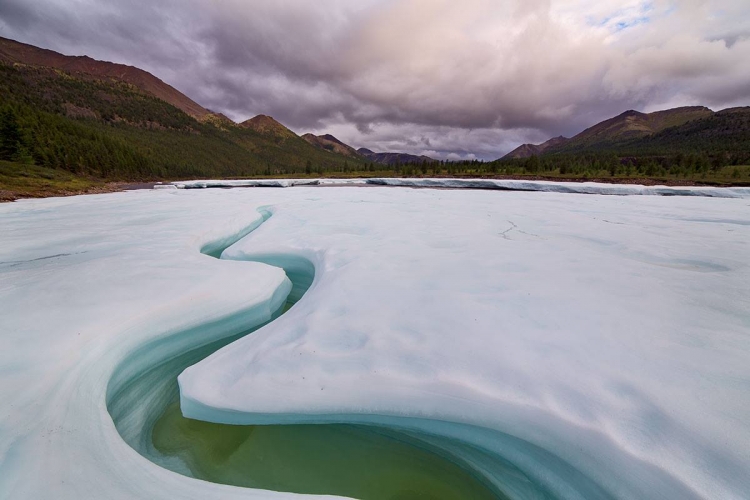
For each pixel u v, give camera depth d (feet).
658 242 27.61
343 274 20.31
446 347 12.30
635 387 9.65
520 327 13.26
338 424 11.37
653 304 14.97
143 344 14.32
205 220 40.19
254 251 28.68
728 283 17.58
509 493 9.45
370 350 12.44
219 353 13.47
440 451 10.74
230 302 17.85
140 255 24.32
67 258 23.68
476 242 27.40
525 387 10.15
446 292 16.98
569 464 8.64
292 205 57.82
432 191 98.53
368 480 10.14
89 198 78.38
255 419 11.07
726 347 11.37
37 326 13.30
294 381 11.25
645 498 7.29
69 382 10.91
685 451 7.68
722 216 43.45
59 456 8.45
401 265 21.65
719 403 8.82
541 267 20.56
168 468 10.28
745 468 7.09
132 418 12.30
